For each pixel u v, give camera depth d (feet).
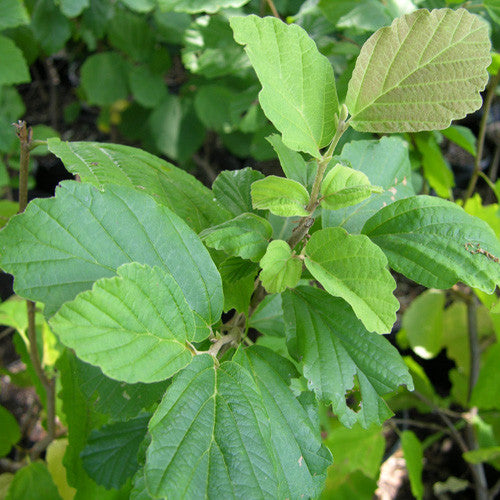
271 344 1.63
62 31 2.94
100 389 1.08
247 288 1.07
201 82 3.27
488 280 0.91
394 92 0.88
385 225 0.99
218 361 0.92
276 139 1.06
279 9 2.35
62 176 3.88
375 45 0.86
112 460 1.33
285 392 0.96
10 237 0.83
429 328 2.33
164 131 3.35
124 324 0.78
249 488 0.76
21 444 2.70
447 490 2.76
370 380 1.00
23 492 1.77
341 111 0.88
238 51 1.99
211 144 4.17
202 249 0.94
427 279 0.93
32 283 0.84
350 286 0.89
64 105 4.38
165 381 1.06
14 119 2.95
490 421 2.54
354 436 2.06
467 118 3.61
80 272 0.86
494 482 2.87
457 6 1.60
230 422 0.80
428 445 2.96
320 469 0.95
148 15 3.22
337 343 1.01
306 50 0.86
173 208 1.07
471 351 2.27
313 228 1.09
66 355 1.38
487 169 3.67
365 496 2.11
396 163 1.17
